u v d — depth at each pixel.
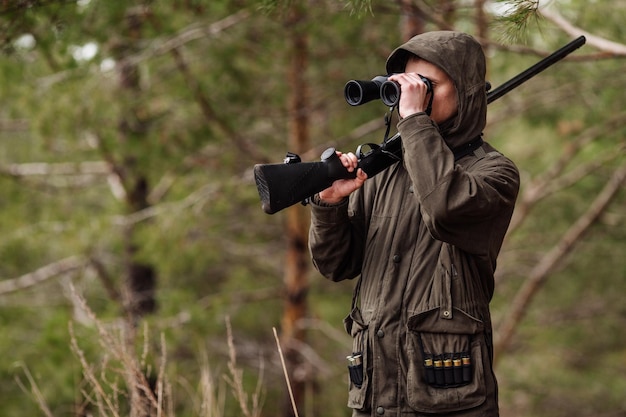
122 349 7.42
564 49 5.88
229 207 16.55
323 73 15.66
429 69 5.14
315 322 17.25
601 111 14.67
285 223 18.25
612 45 8.38
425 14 8.79
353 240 5.64
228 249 20.11
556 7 10.38
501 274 21.81
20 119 17.28
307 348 16.91
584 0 11.27
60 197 17.88
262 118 15.84
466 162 5.12
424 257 5.05
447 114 5.15
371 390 5.09
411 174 4.81
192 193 16.25
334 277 5.75
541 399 21.69
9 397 16.08
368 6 6.55
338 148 15.59
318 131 18.28
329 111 16.67
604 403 21.70
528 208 18.06
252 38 14.50
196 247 16.17
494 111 17.45
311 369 17.36
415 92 4.98
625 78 13.24
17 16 8.55
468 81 5.09
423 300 4.98
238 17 12.94
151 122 15.04
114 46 13.56
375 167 5.25
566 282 22.02
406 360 4.98
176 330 14.23
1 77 13.52
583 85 14.00
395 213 5.23
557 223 20.64
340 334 17.02
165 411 7.60
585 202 19.84
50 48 12.27
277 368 18.02
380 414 5.00
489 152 5.18
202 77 14.44
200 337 14.67
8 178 17.27
